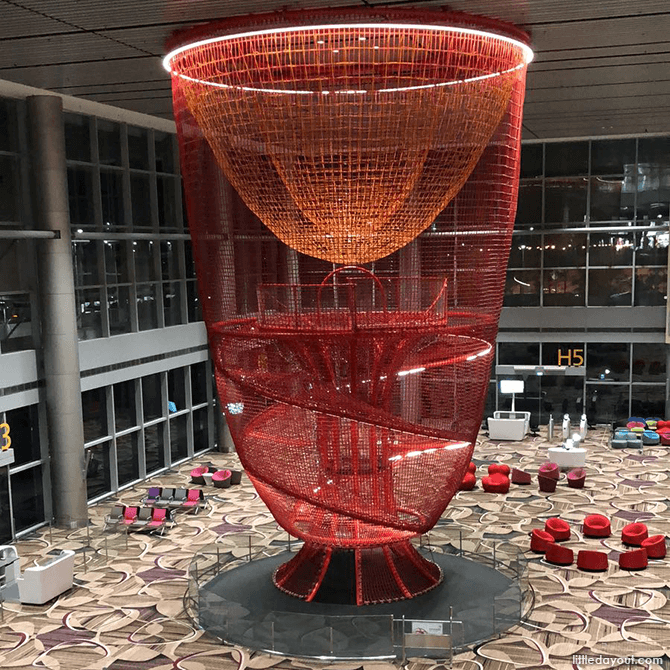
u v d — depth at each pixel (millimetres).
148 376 23125
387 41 8672
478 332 11078
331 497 11852
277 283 11164
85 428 21078
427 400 11484
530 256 27828
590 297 27516
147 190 22219
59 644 12320
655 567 14930
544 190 27281
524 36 9383
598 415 28172
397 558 13477
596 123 17484
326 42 8672
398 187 9359
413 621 11594
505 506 19078
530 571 14859
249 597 13672
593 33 9328
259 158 9523
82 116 19891
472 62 9125
